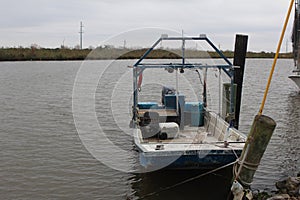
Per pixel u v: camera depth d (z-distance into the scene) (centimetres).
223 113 1265
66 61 8800
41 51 8750
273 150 1345
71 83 3894
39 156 1318
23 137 1588
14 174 1139
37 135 1620
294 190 930
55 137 1580
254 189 987
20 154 1342
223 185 995
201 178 1020
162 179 1027
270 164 1192
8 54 8494
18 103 2555
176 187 1001
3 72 5575
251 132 852
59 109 2267
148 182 1042
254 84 3872
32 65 7456
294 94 3012
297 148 1372
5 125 1823
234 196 873
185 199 939
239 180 887
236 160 903
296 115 2069
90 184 1055
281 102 2572
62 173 1145
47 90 3303
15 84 3894
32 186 1047
